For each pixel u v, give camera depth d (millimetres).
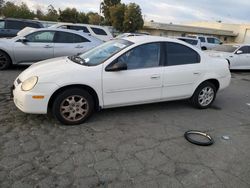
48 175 2998
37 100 4047
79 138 3928
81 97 4305
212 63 5504
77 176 3012
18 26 13562
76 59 4891
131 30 45938
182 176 3123
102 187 2848
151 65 4793
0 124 4238
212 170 3283
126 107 5410
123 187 2869
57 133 4047
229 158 3607
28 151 3480
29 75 4258
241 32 52750
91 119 4672
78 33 9211
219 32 52344
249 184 3049
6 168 3082
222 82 5684
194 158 3543
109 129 4305
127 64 4582
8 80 7203
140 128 4426
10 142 3688
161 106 5648
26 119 4480
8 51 8336
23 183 2838
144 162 3373
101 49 5043
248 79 10484
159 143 3920
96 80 4309
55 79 4098
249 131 4617
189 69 5152
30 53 8539
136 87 4652
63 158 3359
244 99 6902
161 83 4879
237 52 12266
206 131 4500
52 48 8719
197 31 51375
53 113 4254
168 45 4992
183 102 6031
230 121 5070
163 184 2957
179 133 4328
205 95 5586
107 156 3465
